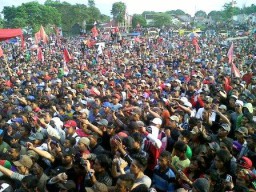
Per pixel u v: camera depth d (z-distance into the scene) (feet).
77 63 87.45
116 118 28.12
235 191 17.25
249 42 151.64
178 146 20.17
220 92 36.86
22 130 28.66
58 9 322.96
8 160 22.72
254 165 21.63
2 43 163.02
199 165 20.04
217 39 173.37
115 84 50.65
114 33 167.73
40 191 18.75
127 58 98.02
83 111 31.60
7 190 18.03
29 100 42.98
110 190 17.54
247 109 31.63
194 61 84.12
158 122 26.35
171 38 195.31
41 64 89.25
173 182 19.12
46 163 22.27
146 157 19.74
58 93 47.98
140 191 15.48
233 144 23.58
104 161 18.60
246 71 64.59
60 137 26.05
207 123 28.27
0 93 53.98
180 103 34.01
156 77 56.03
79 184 19.62
